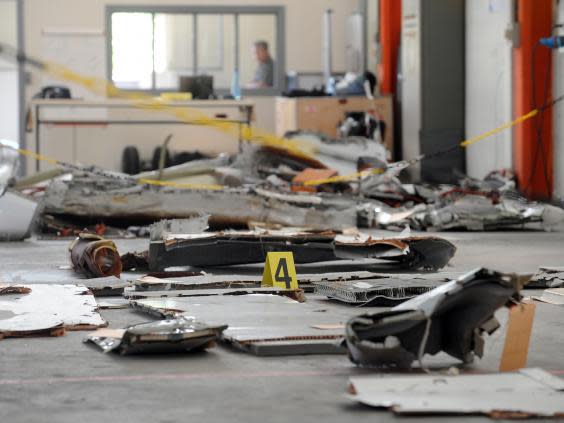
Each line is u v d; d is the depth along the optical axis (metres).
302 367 6.84
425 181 25.41
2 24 30.39
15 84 30.31
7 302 9.00
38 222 16.59
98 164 29.02
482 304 6.62
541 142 21.08
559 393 5.94
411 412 5.63
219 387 6.32
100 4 30.38
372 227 17.84
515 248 15.09
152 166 28.53
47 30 30.11
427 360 7.04
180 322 7.56
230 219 16.72
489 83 23.47
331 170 20.75
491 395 5.90
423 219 17.83
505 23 22.30
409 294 9.68
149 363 6.98
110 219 16.67
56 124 28.03
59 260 13.30
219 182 19.11
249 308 8.71
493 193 19.20
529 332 6.69
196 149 29.05
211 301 9.15
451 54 25.28
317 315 8.37
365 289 9.55
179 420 5.63
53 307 8.80
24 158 29.30
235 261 11.74
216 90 31.33
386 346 6.59
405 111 26.56
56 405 5.91
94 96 30.12
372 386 6.07
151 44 30.75
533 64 21.14
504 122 22.45
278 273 10.15
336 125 26.41
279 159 21.97
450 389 6.01
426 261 12.03
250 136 24.03
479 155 24.33
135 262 12.09
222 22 31.56
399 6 28.52
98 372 6.72
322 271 12.02
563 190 20.56
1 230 15.66
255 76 31.36
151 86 30.83
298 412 5.77
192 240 11.67
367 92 26.48
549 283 10.73
